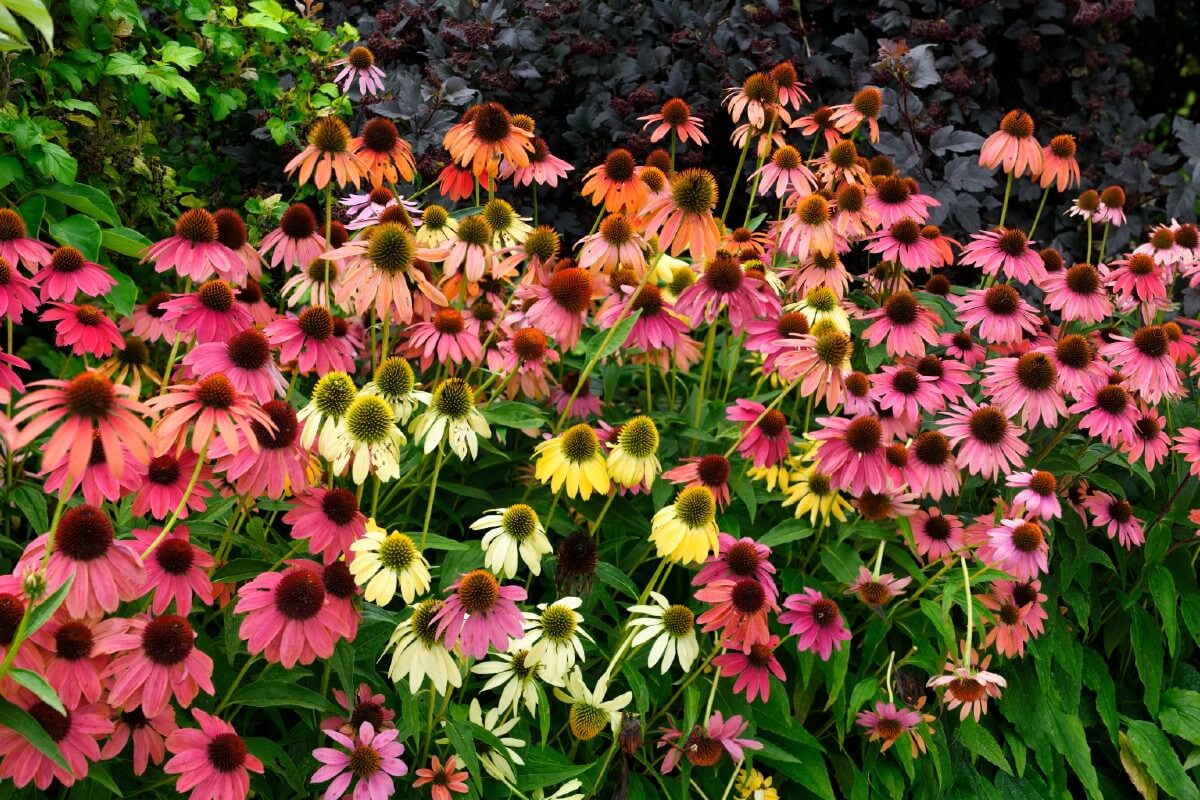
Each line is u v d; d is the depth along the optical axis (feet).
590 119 17.97
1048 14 20.40
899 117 17.78
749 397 13.35
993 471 10.96
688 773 10.03
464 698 9.86
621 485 10.40
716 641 9.92
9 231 8.92
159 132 15.28
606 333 10.71
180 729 7.27
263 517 10.37
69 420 6.32
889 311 11.91
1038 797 12.25
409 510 10.58
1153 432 12.09
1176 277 17.51
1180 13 28.58
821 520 11.50
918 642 11.21
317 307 9.51
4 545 8.31
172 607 8.18
